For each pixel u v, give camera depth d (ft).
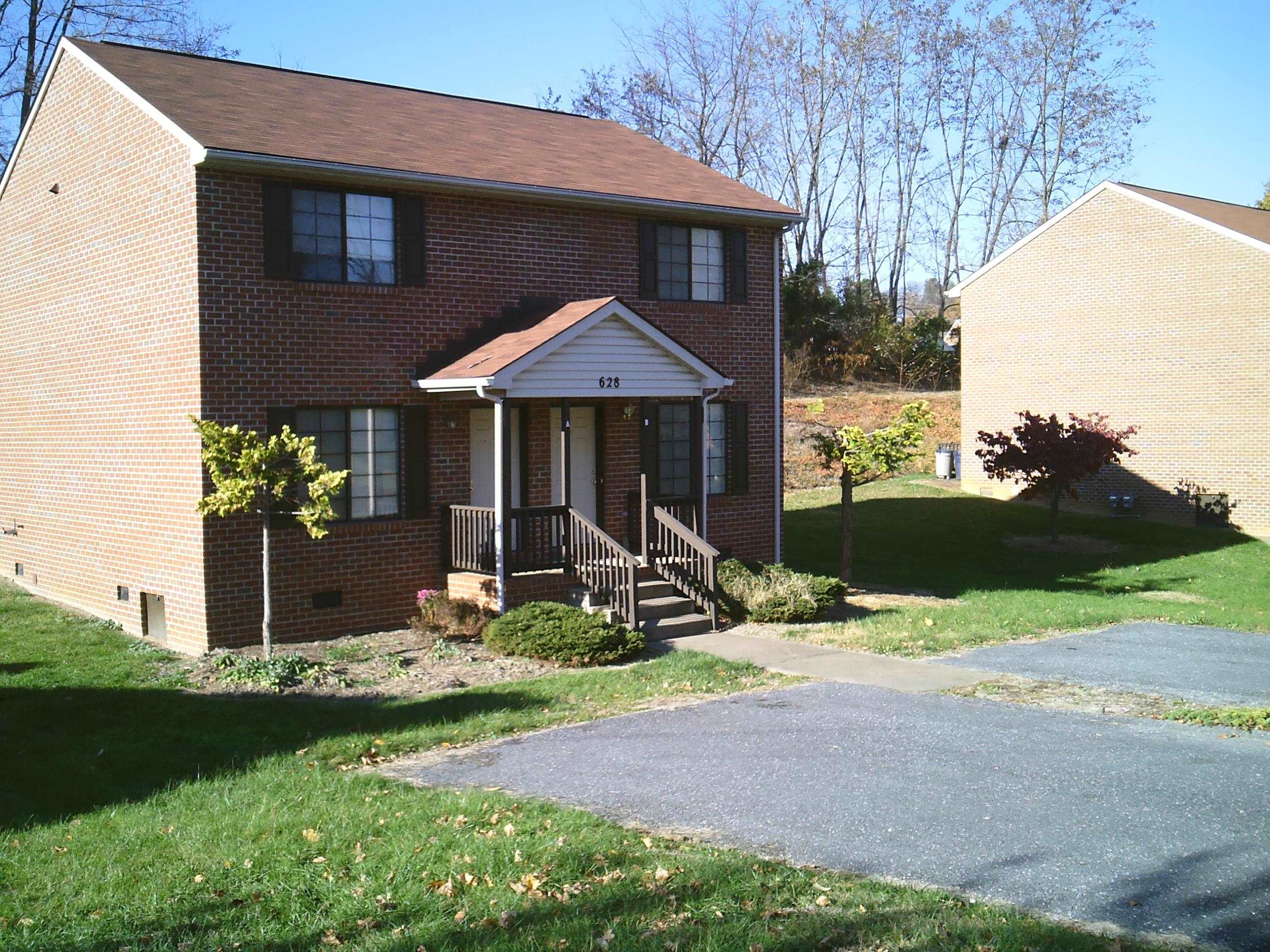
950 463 117.39
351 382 51.16
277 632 49.14
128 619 53.98
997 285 106.63
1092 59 163.02
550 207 57.67
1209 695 39.73
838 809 26.86
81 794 29.14
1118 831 25.03
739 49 161.79
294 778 30.25
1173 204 96.22
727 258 64.85
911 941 19.30
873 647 49.03
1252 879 22.12
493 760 32.50
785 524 91.71
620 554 51.55
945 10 165.48
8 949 19.69
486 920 20.61
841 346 156.35
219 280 47.44
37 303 62.28
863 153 171.42
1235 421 91.66
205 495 47.32
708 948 19.11
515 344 51.47
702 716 37.11
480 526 52.70
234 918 20.92
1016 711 37.27
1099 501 99.66
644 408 60.90
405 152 54.54
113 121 53.42
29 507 64.85
